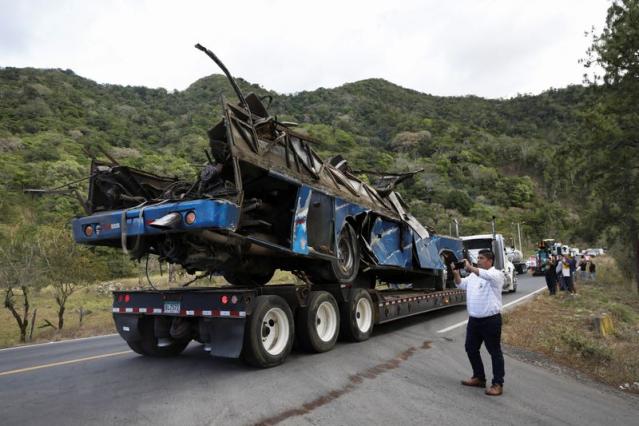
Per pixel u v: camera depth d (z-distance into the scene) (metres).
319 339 7.43
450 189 81.12
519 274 39.03
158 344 7.43
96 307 21.02
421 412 4.74
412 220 11.86
